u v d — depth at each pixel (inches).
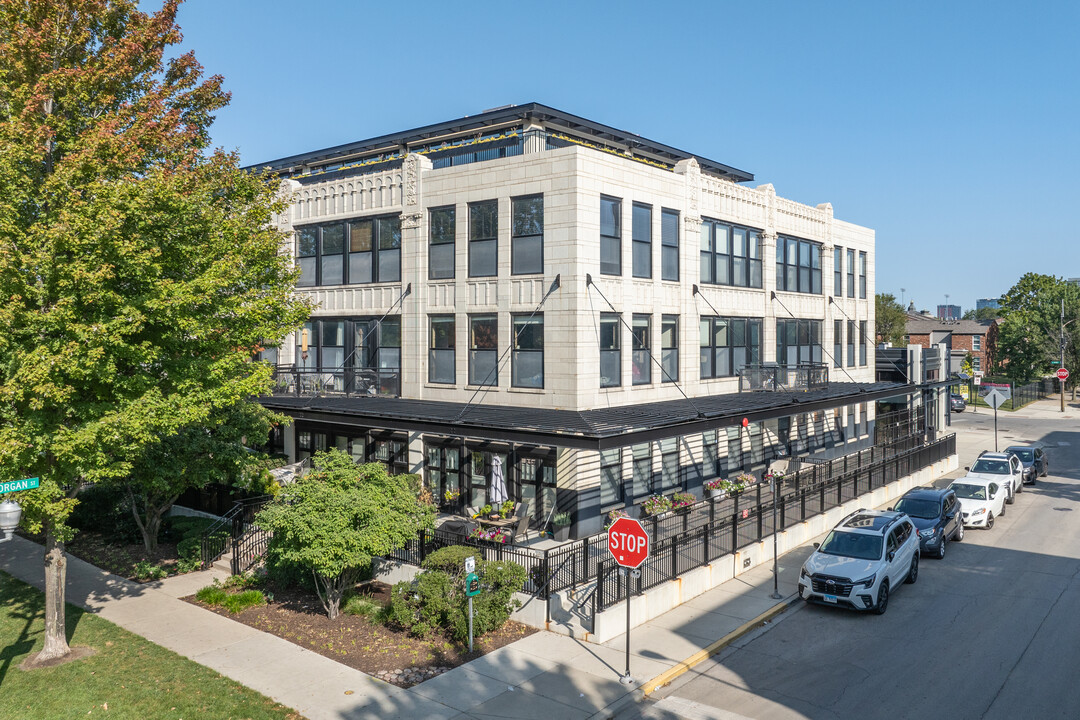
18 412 522.9
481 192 943.7
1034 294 3558.1
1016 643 581.6
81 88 587.5
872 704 482.9
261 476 863.1
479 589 564.7
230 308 630.5
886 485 1098.7
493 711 466.0
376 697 482.3
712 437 1079.6
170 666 523.8
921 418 1606.8
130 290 539.8
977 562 814.5
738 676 530.0
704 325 1085.8
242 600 653.9
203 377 594.2
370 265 1073.5
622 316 930.1
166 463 731.4
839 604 651.5
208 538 782.5
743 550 767.7
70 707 461.1
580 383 869.2
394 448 1026.1
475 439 929.5
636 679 512.4
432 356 1008.9
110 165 564.1
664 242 1008.9
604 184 899.4
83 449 504.7
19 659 536.1
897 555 702.5
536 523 875.4
